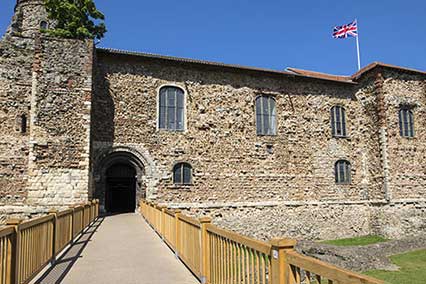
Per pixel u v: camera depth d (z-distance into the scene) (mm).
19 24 29891
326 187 24078
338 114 25516
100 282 6723
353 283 2631
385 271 15430
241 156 22219
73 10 24141
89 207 14914
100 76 20172
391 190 23922
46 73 17547
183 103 21641
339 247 18359
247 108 22828
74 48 18234
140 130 20484
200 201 20953
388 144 24422
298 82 24516
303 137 24000
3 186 16906
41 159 16891
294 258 3447
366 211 24969
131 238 11859
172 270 7633
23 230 5832
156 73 21297
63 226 9305
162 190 20344
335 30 28078
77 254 9273
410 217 24047
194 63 21625
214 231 5938
